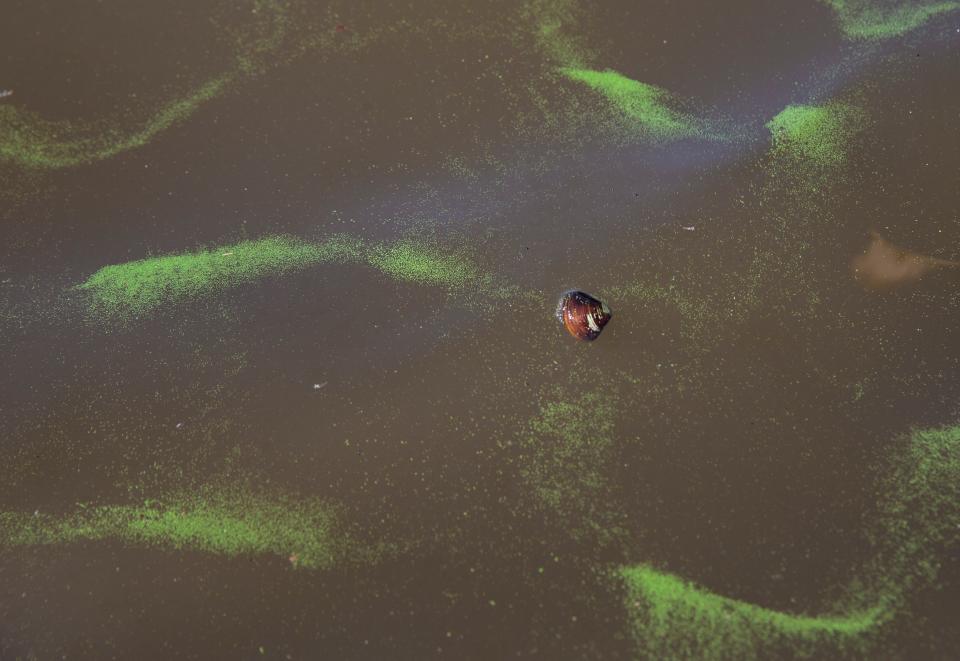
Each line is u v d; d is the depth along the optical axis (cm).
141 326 147
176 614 139
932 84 153
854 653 137
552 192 150
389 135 153
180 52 157
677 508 141
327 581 139
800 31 156
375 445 143
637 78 155
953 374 144
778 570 139
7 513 142
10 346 147
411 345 146
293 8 158
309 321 147
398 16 158
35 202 151
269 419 144
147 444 143
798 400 143
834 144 151
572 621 138
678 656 137
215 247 150
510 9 158
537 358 145
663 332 145
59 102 155
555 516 140
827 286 146
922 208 149
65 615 139
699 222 149
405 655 137
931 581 138
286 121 154
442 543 140
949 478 141
